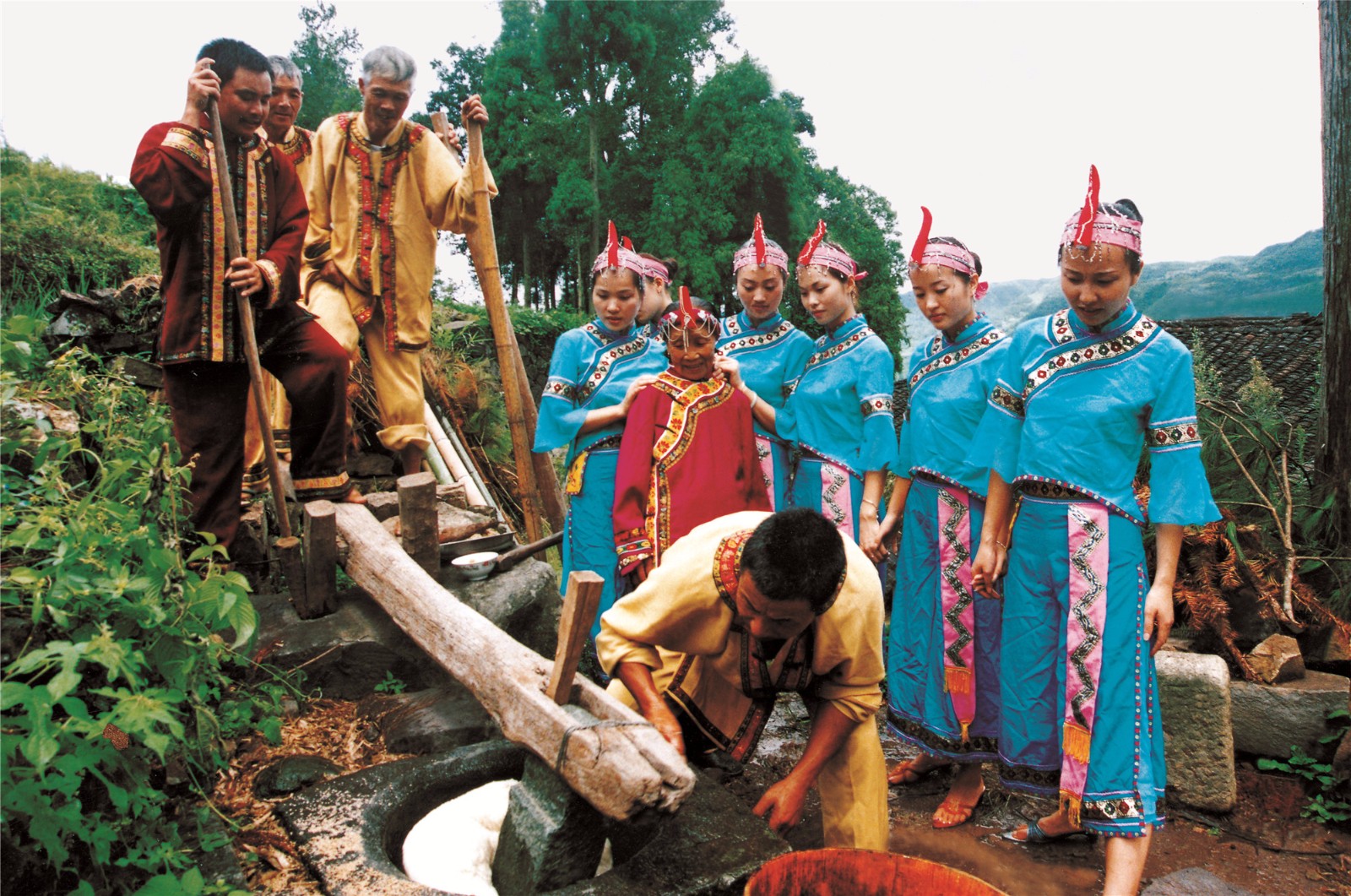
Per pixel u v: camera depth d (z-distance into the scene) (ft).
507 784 7.98
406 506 11.53
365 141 13.82
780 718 13.34
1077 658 8.97
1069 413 9.11
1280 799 11.05
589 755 6.39
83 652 5.94
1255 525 13.48
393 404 14.83
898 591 11.44
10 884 6.15
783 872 6.06
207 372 10.72
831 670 7.87
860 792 8.19
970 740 10.61
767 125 83.56
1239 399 15.26
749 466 11.37
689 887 6.52
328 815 7.34
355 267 14.07
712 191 82.74
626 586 11.92
